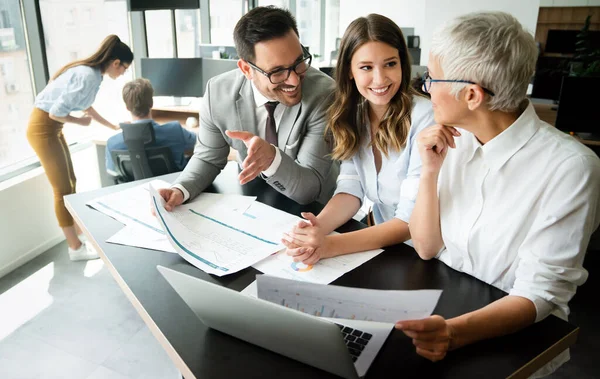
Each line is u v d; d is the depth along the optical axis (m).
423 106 1.35
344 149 1.44
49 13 3.19
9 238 2.87
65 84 2.81
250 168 1.29
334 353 0.68
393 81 1.29
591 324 2.28
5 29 2.97
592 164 0.89
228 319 0.78
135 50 4.21
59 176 2.86
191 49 4.87
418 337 0.74
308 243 1.08
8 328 2.34
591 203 0.89
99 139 3.29
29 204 2.99
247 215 1.30
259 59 1.36
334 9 7.54
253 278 1.00
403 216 1.20
